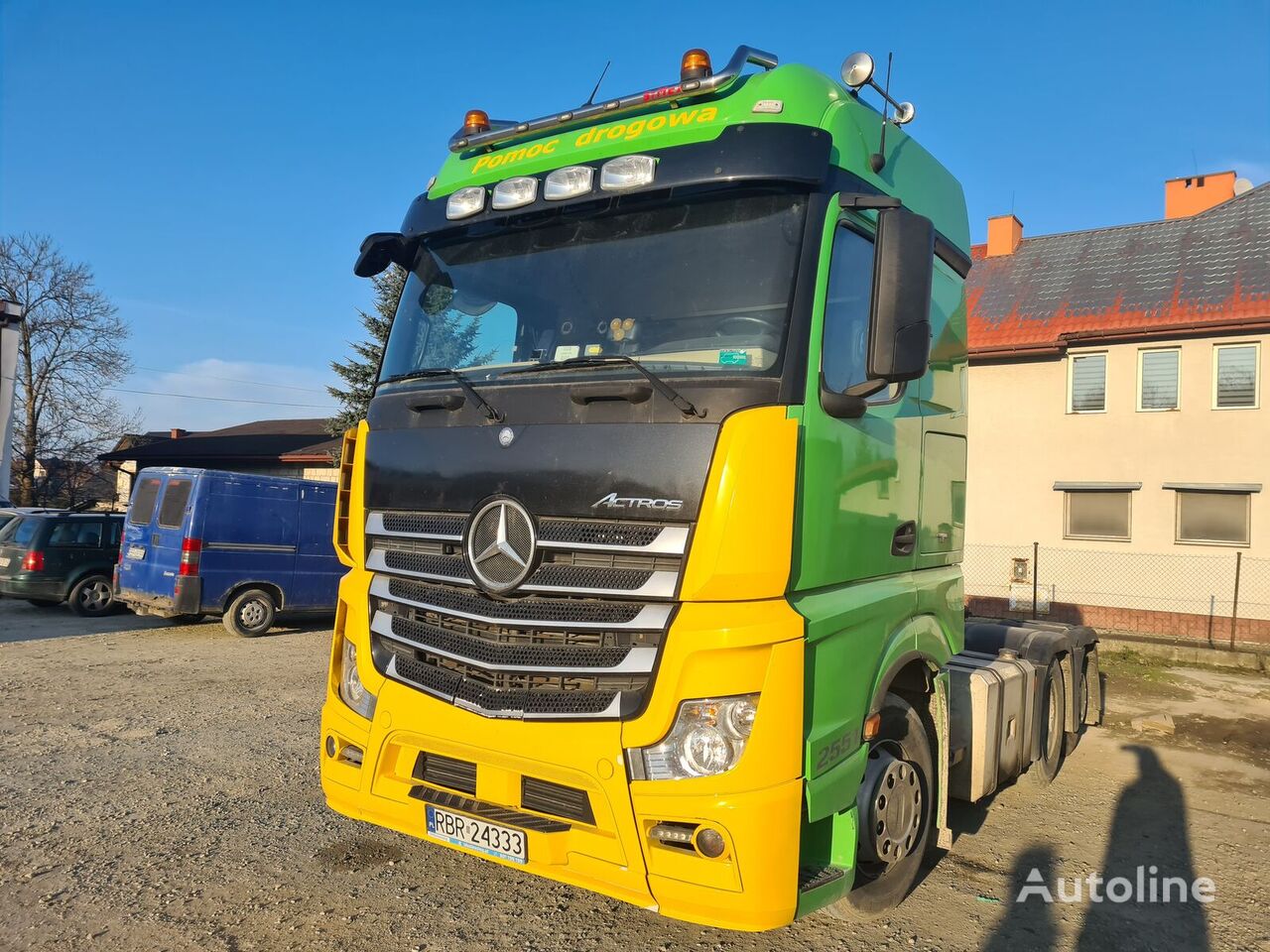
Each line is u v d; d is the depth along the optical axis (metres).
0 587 13.90
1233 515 16.30
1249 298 16.45
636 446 3.08
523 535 3.22
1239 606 16.02
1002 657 6.21
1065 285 19.34
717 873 2.86
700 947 3.79
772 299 3.23
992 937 4.04
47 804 5.29
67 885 4.21
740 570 2.92
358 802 3.66
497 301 3.90
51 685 8.69
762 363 3.12
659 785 2.90
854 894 3.71
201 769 6.08
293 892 4.20
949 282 4.77
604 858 3.04
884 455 3.77
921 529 4.16
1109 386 17.47
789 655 2.96
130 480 42.91
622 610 3.04
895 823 3.90
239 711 7.79
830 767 3.20
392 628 3.62
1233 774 7.03
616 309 3.54
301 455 31.83
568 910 4.10
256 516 12.21
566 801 3.12
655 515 3.00
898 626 3.82
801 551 3.12
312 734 7.07
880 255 3.22
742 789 2.85
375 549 3.79
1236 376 16.38
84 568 14.02
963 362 4.89
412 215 4.37
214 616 13.87
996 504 18.45
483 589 3.28
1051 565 17.86
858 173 3.74
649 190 3.56
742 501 2.94
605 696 3.03
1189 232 19.53
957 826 5.54
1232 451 16.28
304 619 14.09
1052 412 18.03
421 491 3.59
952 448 4.61
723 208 3.48
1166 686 11.05
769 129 3.43
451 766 3.39
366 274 4.62
